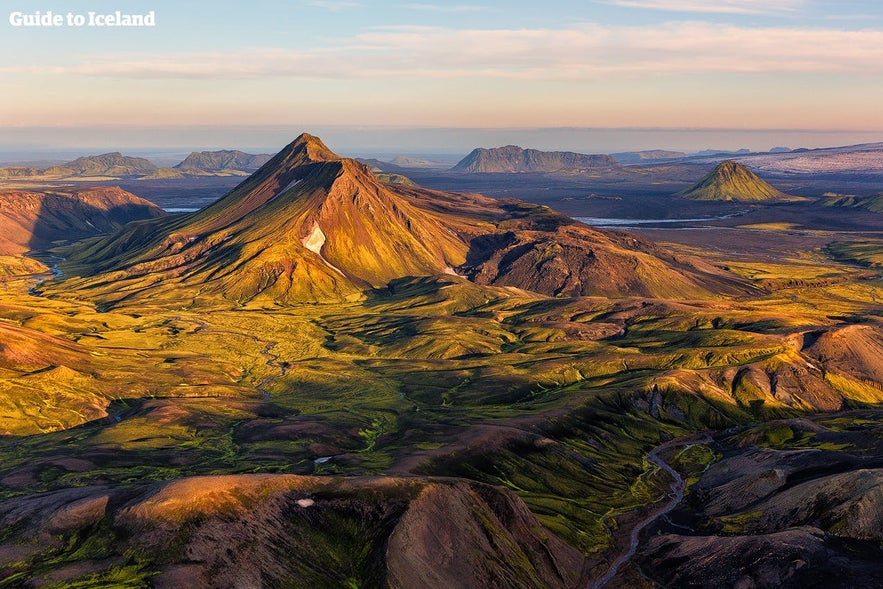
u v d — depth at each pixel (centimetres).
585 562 16712
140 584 11219
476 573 13762
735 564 15600
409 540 13350
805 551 15288
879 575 14412
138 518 12912
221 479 14288
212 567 11944
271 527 13288
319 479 15075
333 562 12988
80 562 12012
